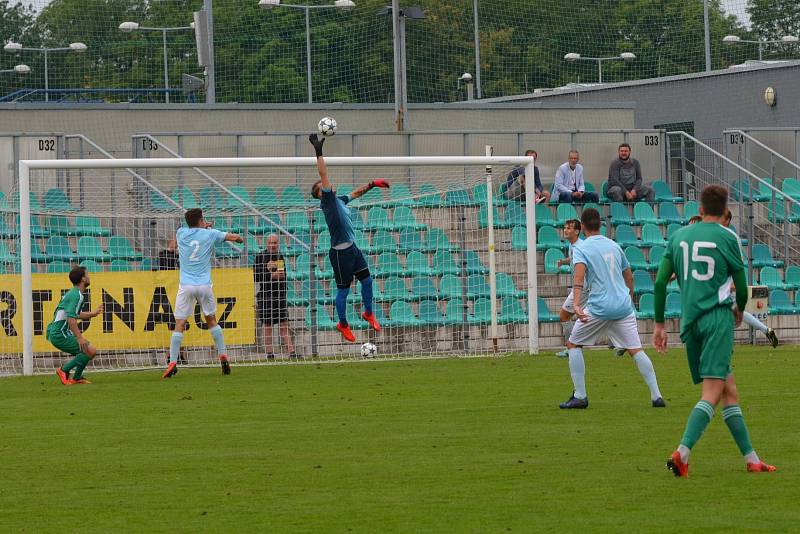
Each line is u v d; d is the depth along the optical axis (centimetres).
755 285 5809
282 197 6475
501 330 5553
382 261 5622
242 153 6575
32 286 4750
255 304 5059
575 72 13562
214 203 6119
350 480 2206
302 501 2027
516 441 2628
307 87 12600
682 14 13638
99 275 4831
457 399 3456
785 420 2889
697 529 1767
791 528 1762
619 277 3209
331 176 6494
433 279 5594
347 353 5375
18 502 2059
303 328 5278
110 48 14138
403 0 13475
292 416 3139
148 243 5366
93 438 2802
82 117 6731
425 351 5422
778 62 8800
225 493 2108
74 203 6134
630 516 1861
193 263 4406
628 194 6481
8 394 3850
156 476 2288
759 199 7125
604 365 4478
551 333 5756
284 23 13562
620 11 13600
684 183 7256
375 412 3191
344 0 9812
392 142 6806
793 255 6794
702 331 2153
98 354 4944
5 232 5197
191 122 6925
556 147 7206
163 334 4916
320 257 5512
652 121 9094
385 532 1788
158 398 3647
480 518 1867
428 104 7500
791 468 2244
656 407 3181
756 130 7469
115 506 2016
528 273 5181
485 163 5088
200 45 7219
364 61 13462
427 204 5756
